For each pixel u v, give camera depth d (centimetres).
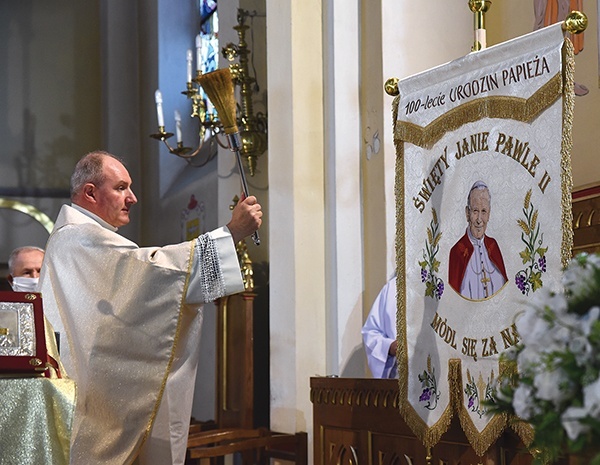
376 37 603
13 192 1223
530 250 328
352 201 611
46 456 304
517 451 338
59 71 1268
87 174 489
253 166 733
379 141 594
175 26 1124
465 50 611
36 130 1248
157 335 446
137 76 1238
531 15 555
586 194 386
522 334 186
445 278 362
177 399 459
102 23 1270
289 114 625
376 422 421
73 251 462
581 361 170
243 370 659
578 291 183
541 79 329
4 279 1202
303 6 632
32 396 307
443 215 365
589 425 165
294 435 596
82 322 455
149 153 1166
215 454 571
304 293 611
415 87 386
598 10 496
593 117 498
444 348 360
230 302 683
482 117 351
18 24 1262
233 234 452
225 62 802
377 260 593
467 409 347
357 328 604
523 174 333
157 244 1109
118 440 446
